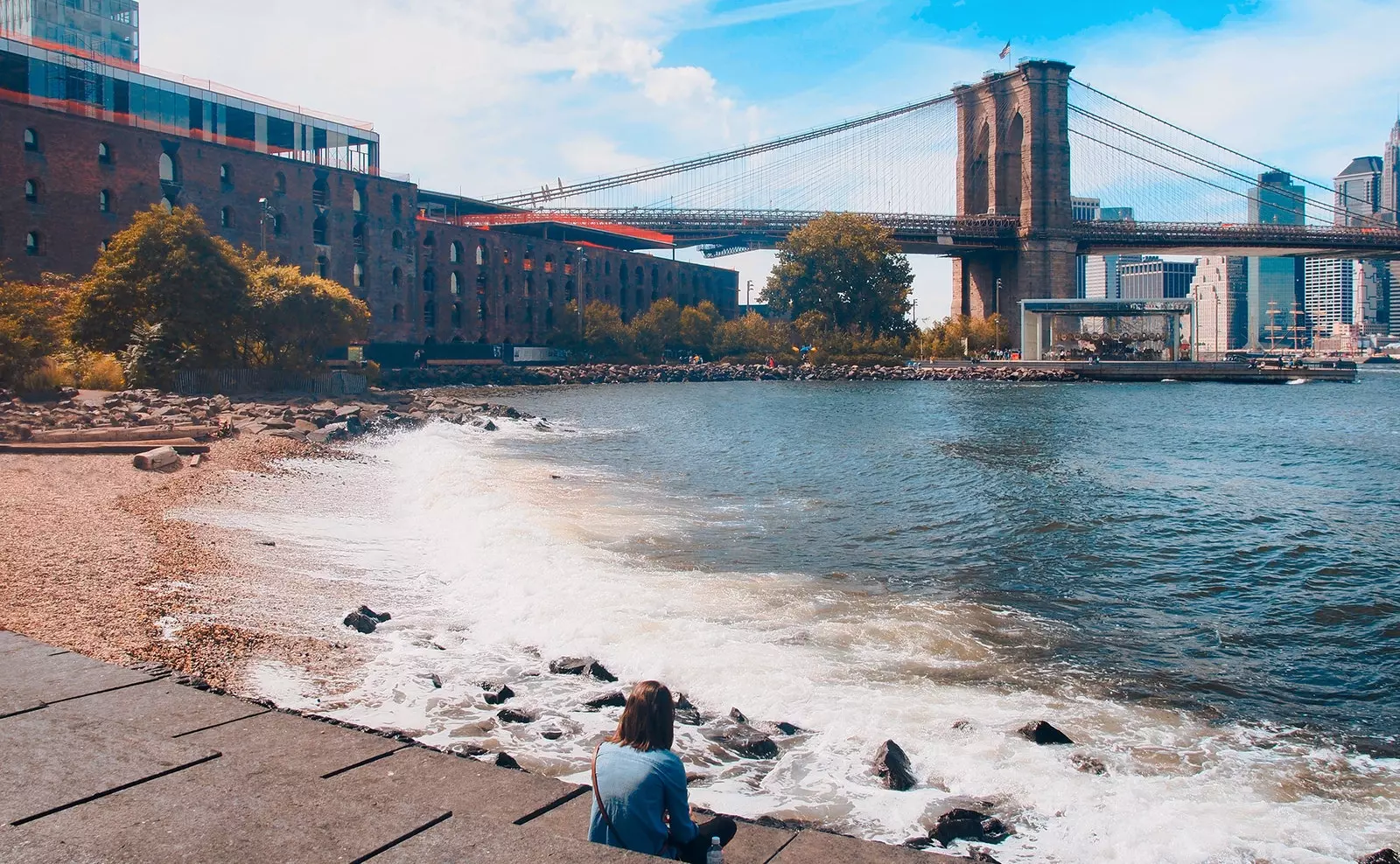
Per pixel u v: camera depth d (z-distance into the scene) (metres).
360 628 11.27
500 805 4.70
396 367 93.75
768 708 9.16
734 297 173.25
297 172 86.19
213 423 33.69
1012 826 6.87
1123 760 8.22
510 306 119.25
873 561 16.78
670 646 10.92
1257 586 15.50
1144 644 12.08
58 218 66.88
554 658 10.52
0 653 6.90
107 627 10.10
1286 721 9.42
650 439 41.25
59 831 4.14
